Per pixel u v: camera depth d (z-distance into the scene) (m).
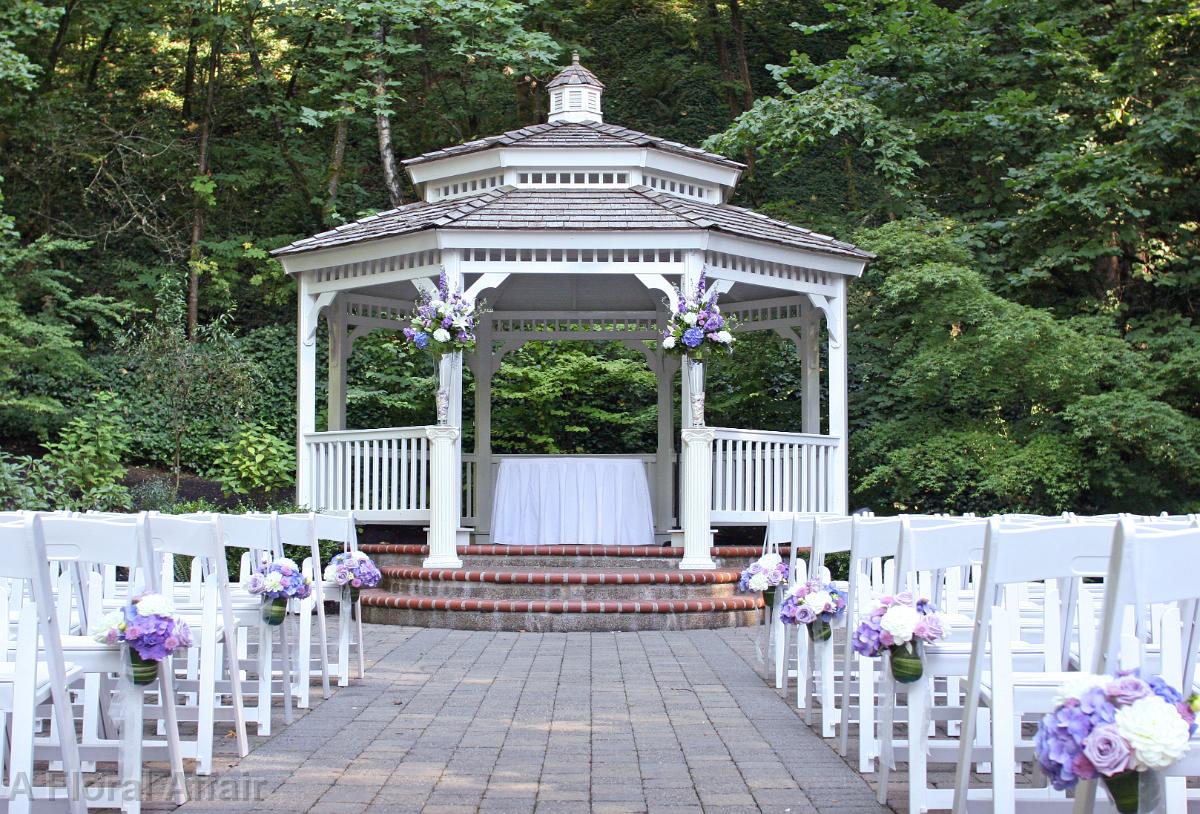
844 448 12.36
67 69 19.67
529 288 13.56
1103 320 14.48
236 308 19.50
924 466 14.12
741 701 6.48
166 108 20.56
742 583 6.96
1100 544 3.49
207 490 16.12
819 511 12.12
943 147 17.27
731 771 4.88
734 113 21.72
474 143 12.27
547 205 11.27
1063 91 16.31
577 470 11.83
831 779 4.75
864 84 17.03
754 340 16.58
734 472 12.63
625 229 10.70
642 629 9.73
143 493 14.10
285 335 18.89
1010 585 4.64
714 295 10.77
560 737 5.53
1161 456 13.55
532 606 9.68
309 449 12.15
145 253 19.45
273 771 4.84
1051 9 16.70
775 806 4.33
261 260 19.03
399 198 18.52
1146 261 16.02
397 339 17.84
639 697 6.60
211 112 19.44
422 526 15.17
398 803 4.34
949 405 15.23
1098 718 2.76
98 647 4.17
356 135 20.86
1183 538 2.87
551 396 17.53
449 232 10.66
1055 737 2.81
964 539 4.27
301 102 20.75
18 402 15.14
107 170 18.95
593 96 13.30
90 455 13.27
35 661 3.82
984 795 4.06
